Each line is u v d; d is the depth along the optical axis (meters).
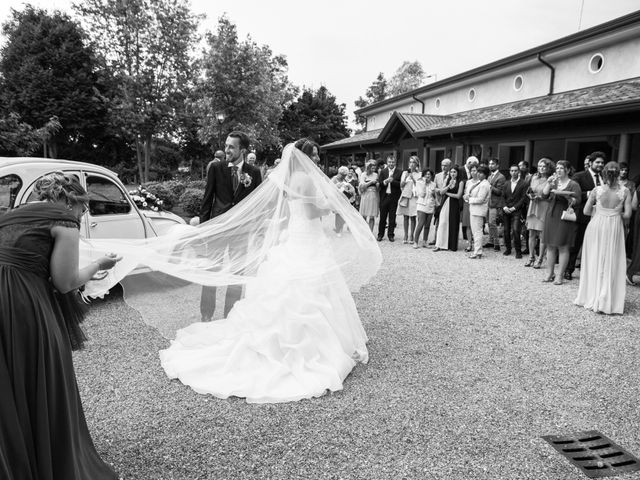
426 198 10.02
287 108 57.41
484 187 8.77
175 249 3.91
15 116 9.27
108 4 26.27
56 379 2.06
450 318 5.32
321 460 2.64
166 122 28.16
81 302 2.38
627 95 10.21
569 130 11.77
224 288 4.69
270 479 2.46
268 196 4.08
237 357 3.67
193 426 2.98
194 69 27.69
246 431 2.93
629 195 5.54
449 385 3.62
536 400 3.39
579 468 2.61
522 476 2.52
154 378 3.68
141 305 3.96
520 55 15.07
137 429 2.95
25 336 1.95
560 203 6.71
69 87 29.91
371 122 29.75
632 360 4.15
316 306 3.73
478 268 8.06
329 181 4.13
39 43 30.48
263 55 26.36
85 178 5.30
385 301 6.00
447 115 20.05
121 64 27.39
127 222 5.77
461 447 2.78
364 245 4.24
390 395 3.44
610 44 12.57
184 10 27.50
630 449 2.80
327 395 3.43
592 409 3.27
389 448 2.76
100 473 2.35
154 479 2.45
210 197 4.87
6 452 1.88
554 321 5.23
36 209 2.08
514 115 13.04
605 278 5.50
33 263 2.02
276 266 3.89
